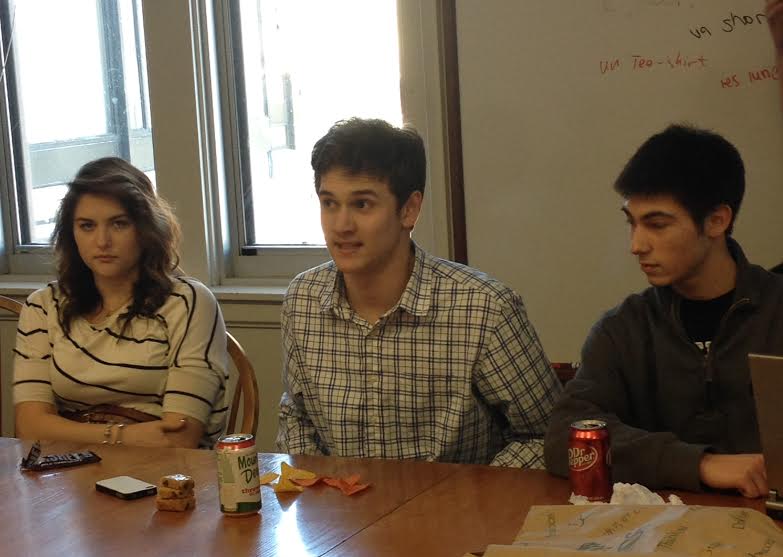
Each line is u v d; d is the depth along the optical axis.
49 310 2.24
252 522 1.40
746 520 1.16
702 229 1.55
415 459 1.84
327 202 1.75
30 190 3.57
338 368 1.87
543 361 1.84
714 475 1.39
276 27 3.11
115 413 2.16
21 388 2.21
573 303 2.61
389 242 1.75
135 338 2.17
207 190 3.16
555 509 1.26
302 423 1.95
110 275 2.16
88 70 3.40
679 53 2.41
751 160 2.38
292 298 1.92
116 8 3.33
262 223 3.25
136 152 3.39
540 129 2.57
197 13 3.07
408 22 2.69
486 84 2.60
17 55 3.49
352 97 3.05
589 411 1.59
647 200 1.55
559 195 2.58
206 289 2.25
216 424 2.22
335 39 3.04
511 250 2.65
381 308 1.83
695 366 1.61
